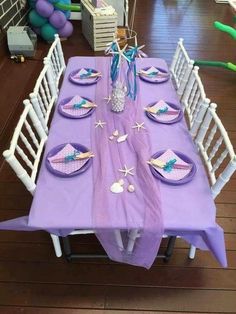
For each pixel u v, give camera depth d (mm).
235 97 3039
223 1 5547
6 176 2156
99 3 3645
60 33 3875
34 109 1514
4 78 3199
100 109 1630
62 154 1354
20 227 1153
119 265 1684
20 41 3424
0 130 2531
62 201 1157
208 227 1096
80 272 1651
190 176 1258
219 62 3455
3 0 3293
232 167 1164
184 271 1664
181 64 1980
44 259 1706
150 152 1374
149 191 1182
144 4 5359
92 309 1513
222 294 1580
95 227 1086
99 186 1205
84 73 1921
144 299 1552
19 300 1541
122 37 3777
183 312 1513
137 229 1112
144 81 1890
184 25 4648
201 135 1549
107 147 1388
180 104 1795
